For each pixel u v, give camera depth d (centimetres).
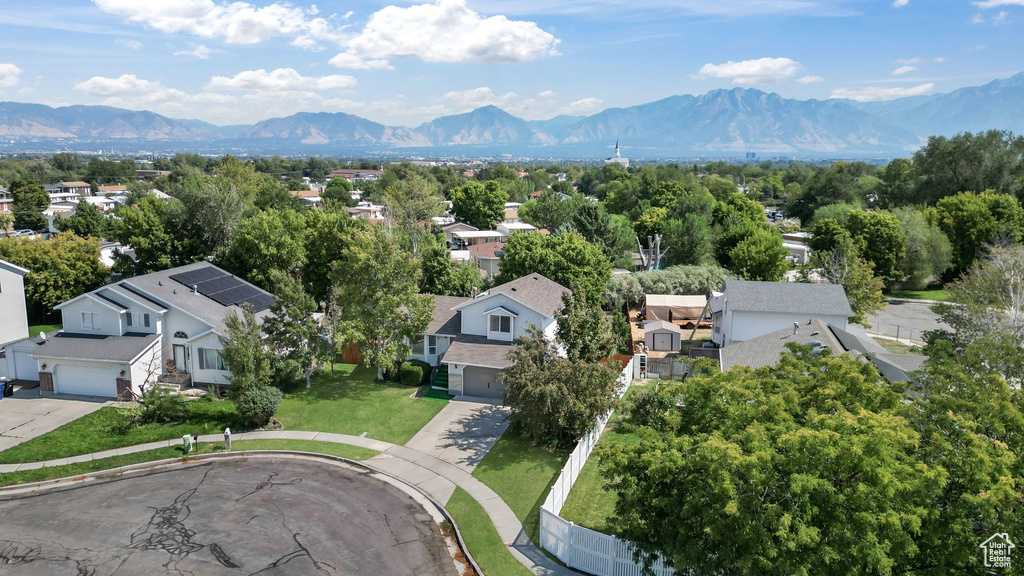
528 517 2353
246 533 2177
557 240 5622
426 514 2367
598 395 2795
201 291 4203
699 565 1466
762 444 1457
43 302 5216
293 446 2966
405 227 7394
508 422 3281
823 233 7181
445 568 2017
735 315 4334
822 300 4262
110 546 2080
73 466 2706
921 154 9344
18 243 5403
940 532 1370
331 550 2088
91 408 3431
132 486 2547
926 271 7100
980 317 3638
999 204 7644
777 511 1370
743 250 6259
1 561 1986
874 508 1337
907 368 2955
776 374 1986
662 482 1666
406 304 3822
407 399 3638
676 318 5684
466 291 5497
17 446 2905
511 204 14000
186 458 2830
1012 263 4047
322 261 4972
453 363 3669
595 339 3294
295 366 3716
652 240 7156
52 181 16812
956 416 1606
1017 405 1745
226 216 5469
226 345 3222
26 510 2333
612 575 1928
